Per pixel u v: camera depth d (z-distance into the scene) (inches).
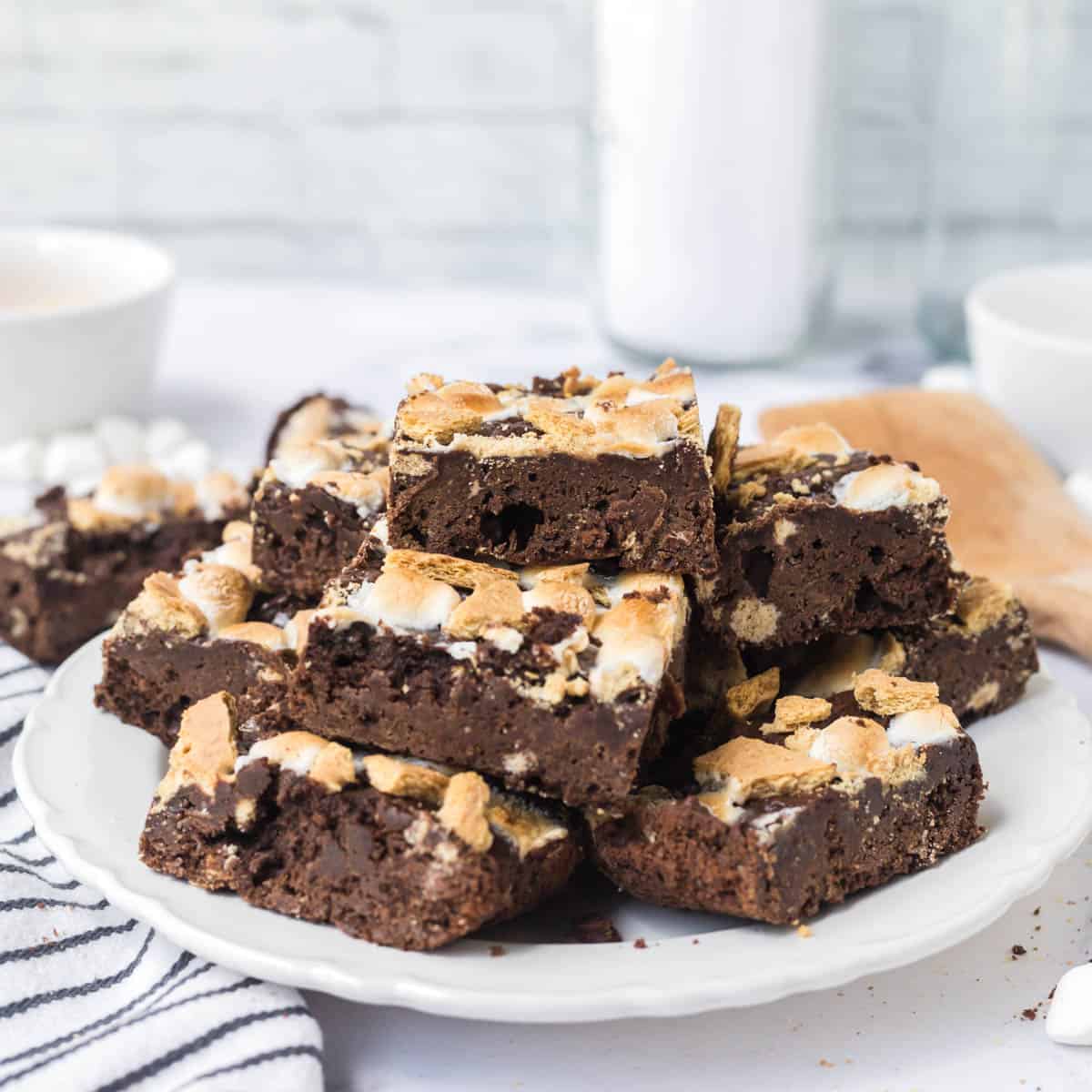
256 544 19.1
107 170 34.9
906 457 23.5
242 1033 15.3
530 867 16.2
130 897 16.0
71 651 21.1
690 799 16.4
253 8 33.2
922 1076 15.5
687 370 18.5
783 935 15.8
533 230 34.9
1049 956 16.6
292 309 33.8
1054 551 22.3
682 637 17.6
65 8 33.5
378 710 16.7
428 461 17.4
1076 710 18.7
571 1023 16.1
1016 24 28.1
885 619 18.4
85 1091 15.0
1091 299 26.4
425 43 33.2
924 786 16.7
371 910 15.8
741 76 27.1
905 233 33.0
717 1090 15.4
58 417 26.4
